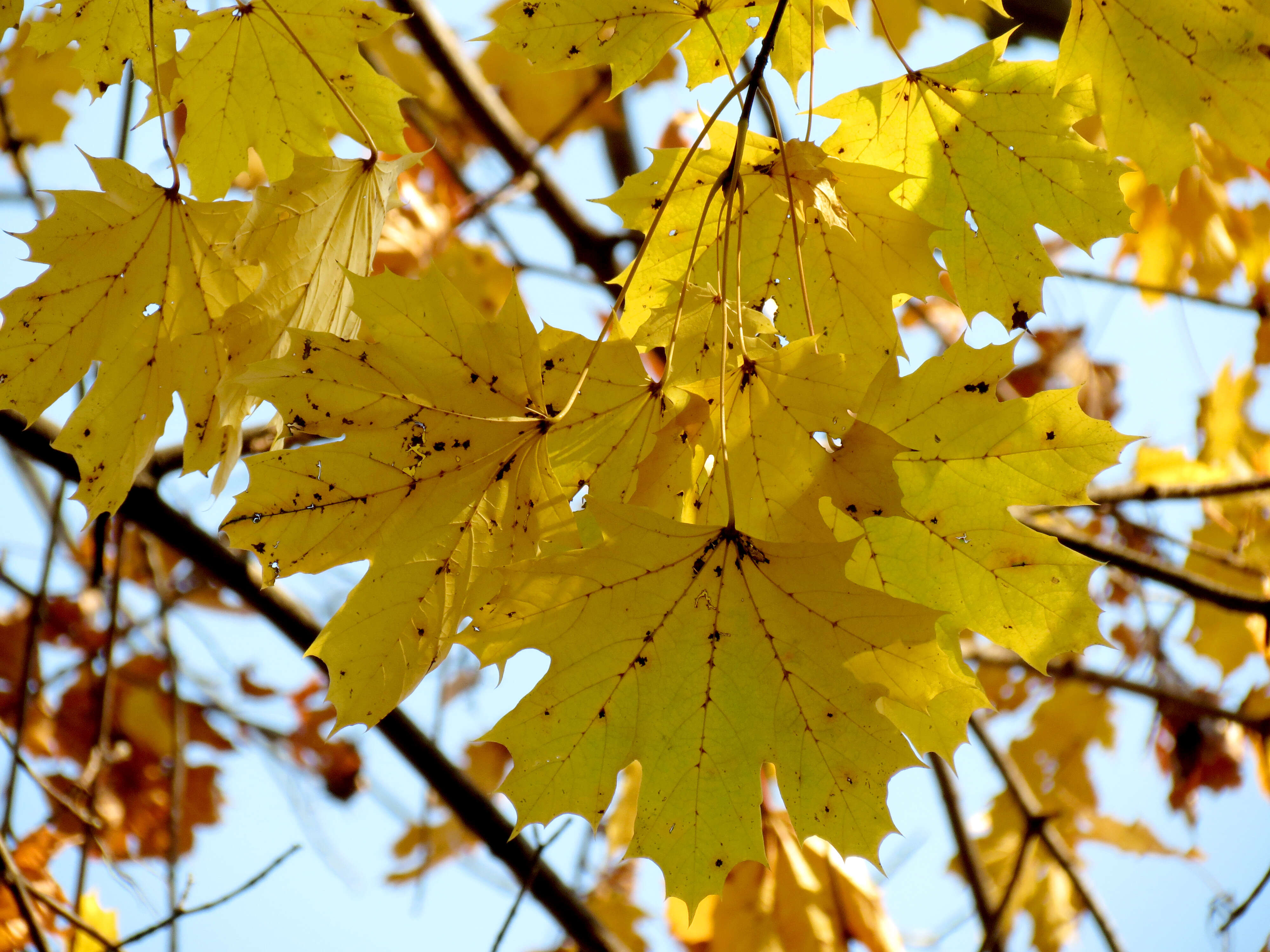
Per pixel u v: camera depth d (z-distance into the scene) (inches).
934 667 41.0
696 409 42.1
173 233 43.1
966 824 62.7
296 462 41.2
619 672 41.3
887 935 60.3
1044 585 42.4
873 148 44.7
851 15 44.1
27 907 48.0
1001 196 44.5
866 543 42.7
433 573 41.6
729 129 43.6
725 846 41.6
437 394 41.4
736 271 44.0
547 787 41.4
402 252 60.8
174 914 48.2
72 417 43.3
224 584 50.7
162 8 44.1
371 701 41.4
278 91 44.9
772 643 41.3
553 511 41.8
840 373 41.9
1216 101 43.4
